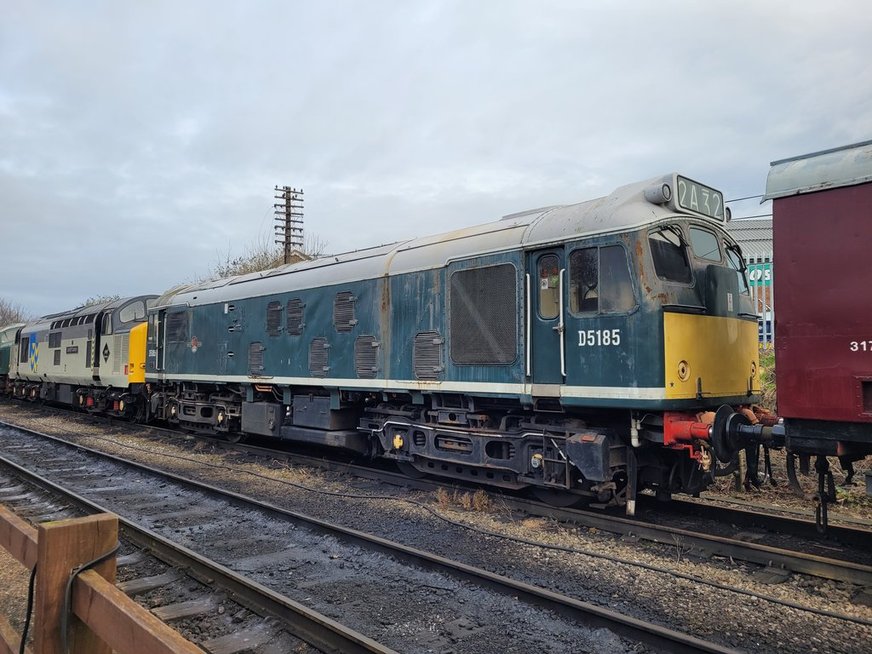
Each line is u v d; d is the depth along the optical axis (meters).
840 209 5.03
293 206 33.72
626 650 4.14
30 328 25.44
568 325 7.05
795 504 8.05
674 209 7.09
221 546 6.50
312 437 10.57
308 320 10.60
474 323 7.97
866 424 4.88
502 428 7.82
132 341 16.78
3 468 10.90
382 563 5.80
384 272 9.26
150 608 4.90
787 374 5.25
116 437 15.37
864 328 4.85
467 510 7.77
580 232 7.00
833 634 4.35
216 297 13.16
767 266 14.98
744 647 4.19
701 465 6.74
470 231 8.58
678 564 5.73
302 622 4.41
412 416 9.11
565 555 6.02
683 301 6.81
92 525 2.40
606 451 6.71
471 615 4.72
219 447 13.27
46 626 2.30
